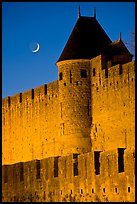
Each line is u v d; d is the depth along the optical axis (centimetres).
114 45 12281
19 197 11456
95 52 12231
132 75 11256
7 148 14475
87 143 12169
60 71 12412
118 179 9394
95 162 9850
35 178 11069
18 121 14112
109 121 11800
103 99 11925
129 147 11319
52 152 12938
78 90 12225
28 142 13788
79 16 12506
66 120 12325
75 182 10200
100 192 9725
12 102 14312
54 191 10638
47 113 13125
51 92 12988
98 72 12044
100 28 12488
